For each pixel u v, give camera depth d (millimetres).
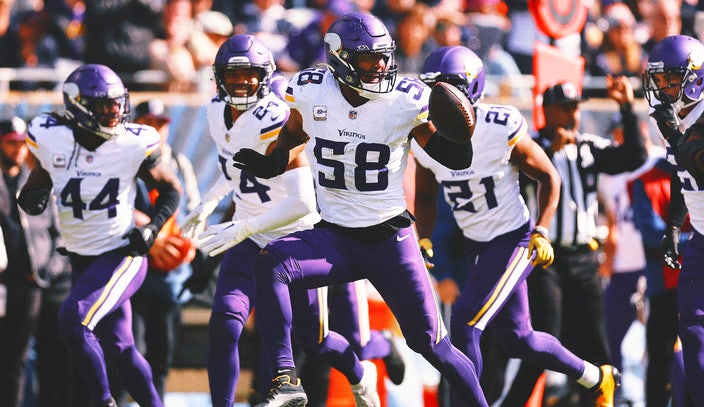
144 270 20859
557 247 22031
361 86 16703
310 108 17094
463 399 17969
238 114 19688
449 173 20000
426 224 20906
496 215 19953
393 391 25234
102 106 19953
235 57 19234
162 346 23344
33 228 23828
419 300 17297
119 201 20469
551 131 22344
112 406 20359
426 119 16953
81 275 20469
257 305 16938
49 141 20203
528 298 21938
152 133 20594
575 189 22125
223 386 19438
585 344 22391
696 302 18672
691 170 17859
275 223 18516
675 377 21500
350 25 16688
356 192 17141
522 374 21875
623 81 22203
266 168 17406
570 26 24406
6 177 23703
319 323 19766
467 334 19656
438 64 19562
